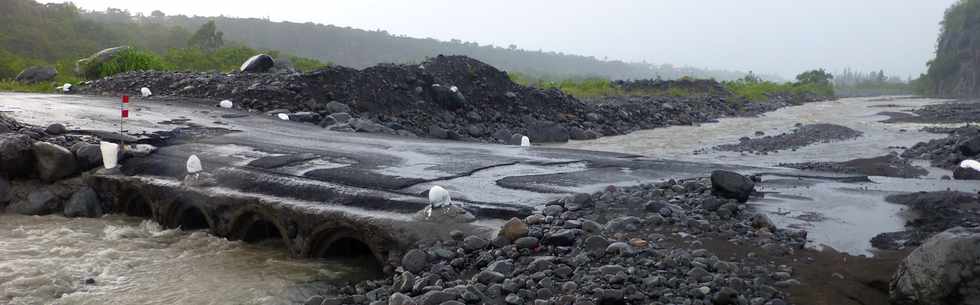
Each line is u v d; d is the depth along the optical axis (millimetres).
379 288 7207
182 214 10414
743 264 6793
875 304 5918
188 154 12430
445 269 7211
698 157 20672
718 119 37125
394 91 23219
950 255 5535
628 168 12445
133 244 9602
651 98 39875
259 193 9977
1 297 7309
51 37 65625
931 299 5539
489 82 27000
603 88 49312
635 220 8156
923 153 19859
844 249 7398
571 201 9102
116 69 30969
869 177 12469
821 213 9094
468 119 24422
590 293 6059
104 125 14688
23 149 11711
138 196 11195
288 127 17219
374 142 14984
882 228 8312
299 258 9016
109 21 105938
